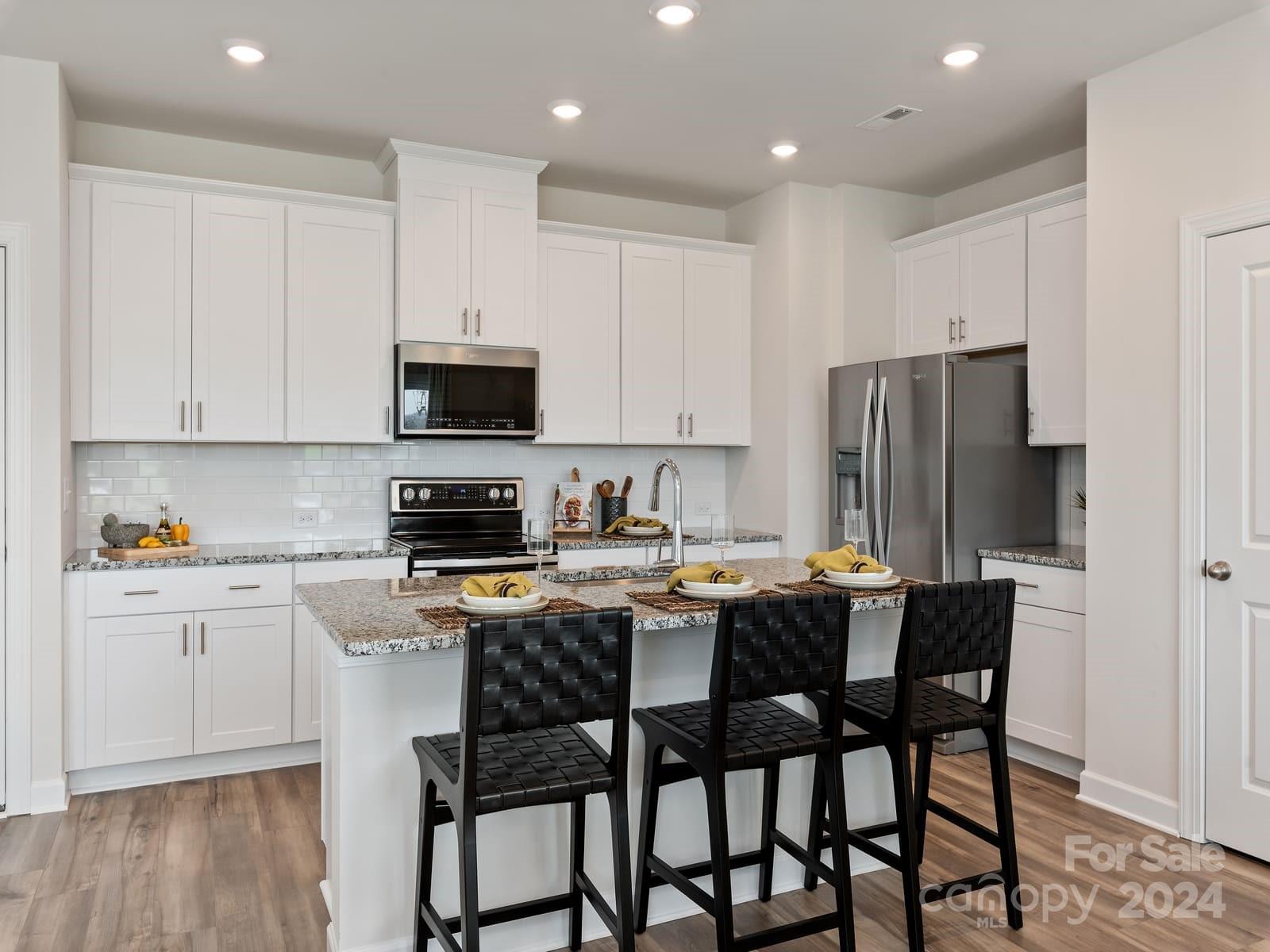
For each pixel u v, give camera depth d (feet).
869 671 9.15
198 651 11.42
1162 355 10.22
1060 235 12.25
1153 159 10.32
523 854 7.46
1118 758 10.67
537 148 13.48
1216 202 9.65
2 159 10.28
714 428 15.87
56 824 10.03
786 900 8.48
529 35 9.87
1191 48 9.91
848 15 9.42
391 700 7.11
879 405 13.64
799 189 15.23
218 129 12.70
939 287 14.58
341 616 7.27
